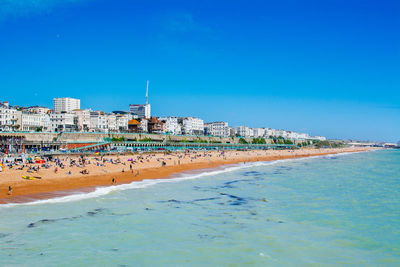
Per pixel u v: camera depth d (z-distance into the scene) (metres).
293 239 36.38
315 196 59.41
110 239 35.44
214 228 39.81
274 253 32.50
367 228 40.25
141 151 139.88
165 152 150.62
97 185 65.62
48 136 133.12
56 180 65.69
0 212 44.06
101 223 40.78
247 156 171.50
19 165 73.94
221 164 127.31
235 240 35.84
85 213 45.00
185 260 30.56
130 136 171.38
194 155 144.00
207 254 31.97
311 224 41.72
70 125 185.12
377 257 31.97
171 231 38.44
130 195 57.88
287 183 76.12
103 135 156.38
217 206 50.94
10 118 156.00
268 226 40.78
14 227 38.31
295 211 48.16
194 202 53.66
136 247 33.41
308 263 30.42
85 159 96.00
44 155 101.62
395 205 51.97
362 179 84.12
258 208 49.84
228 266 29.45
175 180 79.56
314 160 174.00
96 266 28.81
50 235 36.12
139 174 84.69
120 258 30.66
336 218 44.44
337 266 29.98
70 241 34.50
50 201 50.75
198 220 43.03
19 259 29.80
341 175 94.12
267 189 67.06
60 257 30.47
